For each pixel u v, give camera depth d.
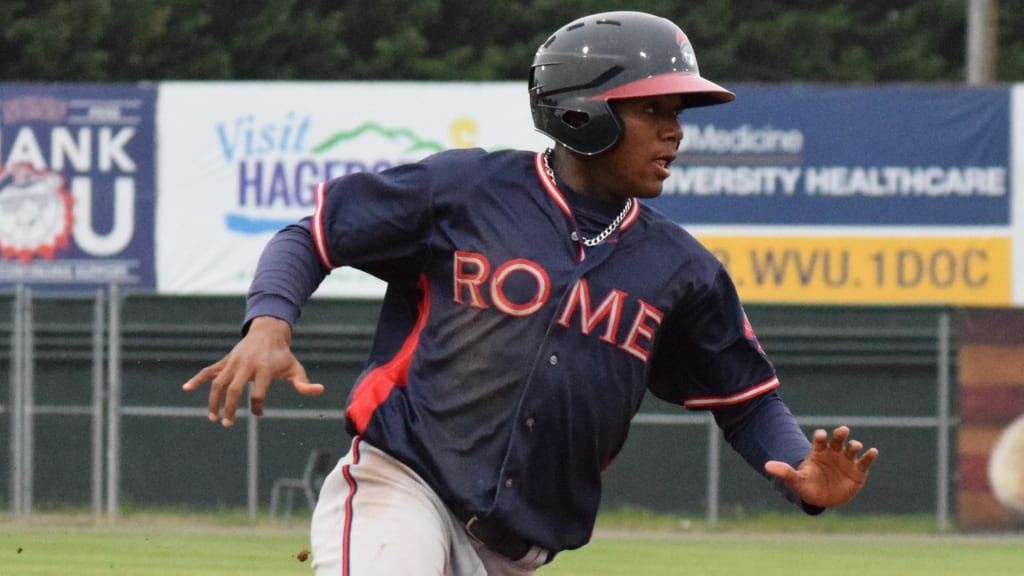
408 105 58.38
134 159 58.84
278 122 58.69
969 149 58.03
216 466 60.09
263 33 97.25
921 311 60.06
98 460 57.47
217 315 61.06
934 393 60.22
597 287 12.10
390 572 11.62
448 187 12.21
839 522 59.59
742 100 58.25
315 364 60.69
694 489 60.53
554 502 12.31
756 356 13.09
